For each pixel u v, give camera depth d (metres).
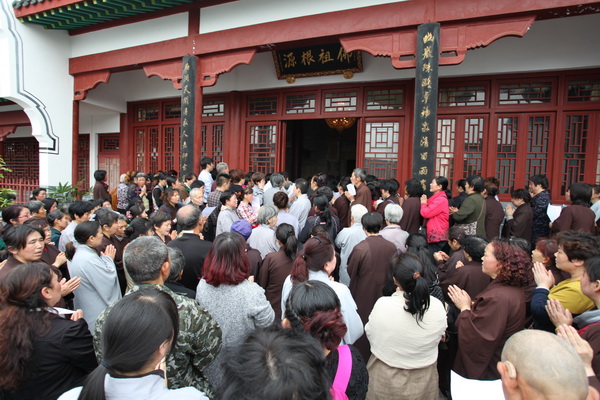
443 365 3.01
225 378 1.11
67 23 8.59
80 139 11.91
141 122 10.71
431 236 4.71
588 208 4.32
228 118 9.21
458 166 7.18
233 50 6.97
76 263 2.84
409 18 5.45
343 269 3.98
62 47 9.12
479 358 2.27
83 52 9.00
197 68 7.29
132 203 6.43
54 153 9.10
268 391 0.99
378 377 2.20
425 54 5.24
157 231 3.74
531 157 6.71
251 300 2.18
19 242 2.67
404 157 7.52
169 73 7.69
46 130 8.93
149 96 10.45
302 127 13.95
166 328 1.35
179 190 5.74
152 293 1.46
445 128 7.27
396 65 5.64
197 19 7.27
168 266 2.07
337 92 8.13
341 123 10.30
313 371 1.08
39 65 8.77
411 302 2.11
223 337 2.16
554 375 1.10
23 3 8.02
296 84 8.38
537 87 6.66
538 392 1.12
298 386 1.01
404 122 7.51
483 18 5.11
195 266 3.06
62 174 9.27
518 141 6.77
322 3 6.11
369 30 5.73
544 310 2.19
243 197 4.71
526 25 4.94
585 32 6.14
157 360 1.34
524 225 4.85
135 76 10.66
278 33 6.46
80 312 2.01
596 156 6.28
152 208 7.05
